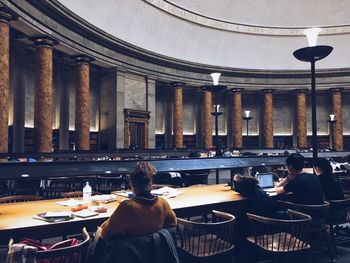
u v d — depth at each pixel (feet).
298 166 15.44
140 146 56.59
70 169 16.38
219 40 68.59
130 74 54.60
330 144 76.69
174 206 12.25
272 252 11.26
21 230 9.21
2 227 9.20
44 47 37.58
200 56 66.85
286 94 78.48
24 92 44.09
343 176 27.96
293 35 72.02
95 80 54.90
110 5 48.52
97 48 47.24
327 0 68.18
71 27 41.39
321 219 14.34
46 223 9.69
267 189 16.84
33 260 7.11
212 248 11.47
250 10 68.49
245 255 14.70
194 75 64.95
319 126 77.82
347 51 71.67
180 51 63.77
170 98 68.80
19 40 40.93
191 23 63.46
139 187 8.96
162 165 19.61
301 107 72.54
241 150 61.57
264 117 72.49
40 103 37.52
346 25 69.97
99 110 54.85
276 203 15.79
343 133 76.59
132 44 53.06
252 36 71.15
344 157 43.55
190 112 72.18
